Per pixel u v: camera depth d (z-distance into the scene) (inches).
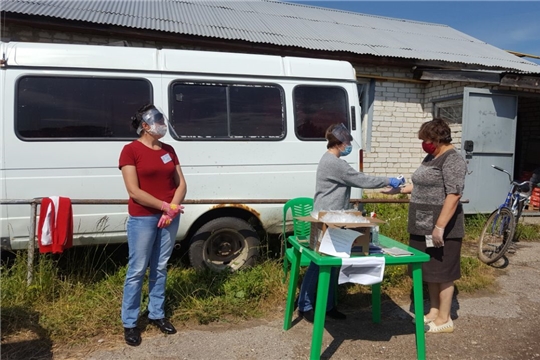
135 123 133.8
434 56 349.4
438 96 341.4
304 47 301.0
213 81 185.8
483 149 310.2
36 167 163.9
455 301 177.5
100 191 171.5
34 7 258.8
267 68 193.8
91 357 126.9
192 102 182.7
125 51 176.6
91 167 170.1
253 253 191.3
